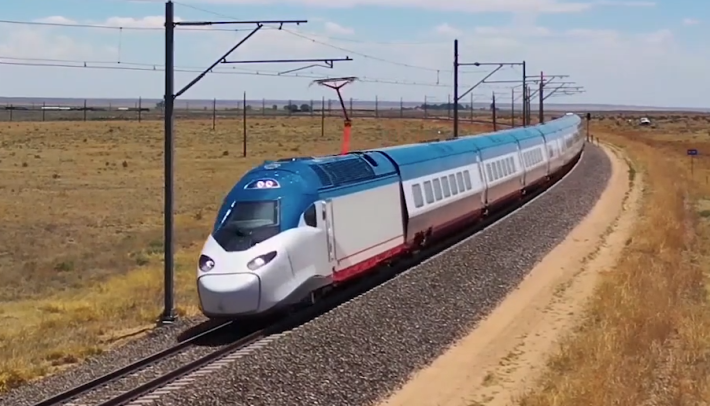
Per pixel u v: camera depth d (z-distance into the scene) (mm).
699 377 17359
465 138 41031
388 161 28531
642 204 48875
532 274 28391
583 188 56656
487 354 19422
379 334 19781
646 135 158750
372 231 25453
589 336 19828
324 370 16906
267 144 120375
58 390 16484
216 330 20547
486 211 40062
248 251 20094
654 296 23578
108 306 25641
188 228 47812
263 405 14805
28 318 25656
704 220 45875
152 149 113812
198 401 14797
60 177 78188
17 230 47719
